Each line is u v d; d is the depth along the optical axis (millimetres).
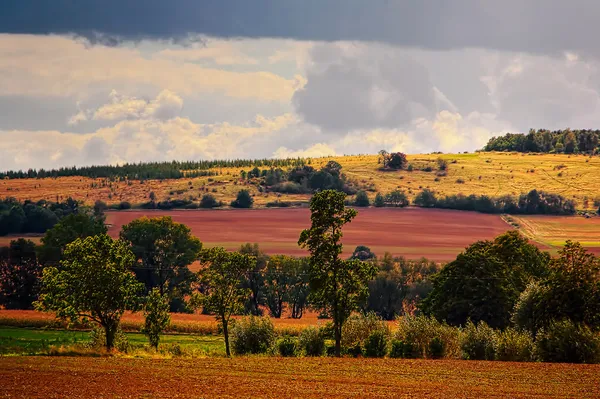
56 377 165750
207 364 193250
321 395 149000
